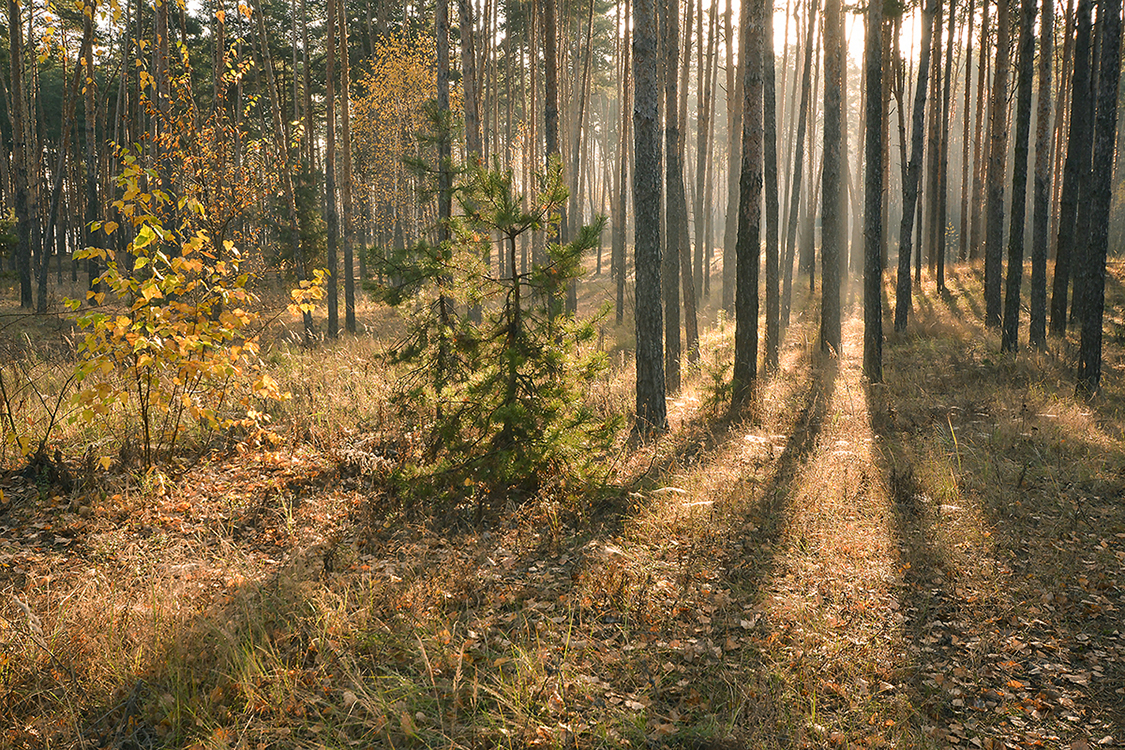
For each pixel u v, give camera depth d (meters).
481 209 6.91
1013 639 4.75
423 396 7.30
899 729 3.85
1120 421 9.72
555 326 6.98
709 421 10.47
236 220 21.53
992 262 18.55
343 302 27.42
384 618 4.77
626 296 26.94
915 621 4.97
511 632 4.65
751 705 3.90
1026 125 14.55
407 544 6.04
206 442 7.94
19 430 7.51
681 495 7.02
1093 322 11.25
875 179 12.86
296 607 4.76
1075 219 18.64
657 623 4.85
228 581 5.16
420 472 6.80
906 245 17.86
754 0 10.51
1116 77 10.88
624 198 21.11
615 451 8.36
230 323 6.78
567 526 6.47
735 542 6.17
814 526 6.50
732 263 23.61
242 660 4.07
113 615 4.49
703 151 27.25
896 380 13.08
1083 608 5.12
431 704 3.90
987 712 4.04
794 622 4.89
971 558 5.90
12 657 4.03
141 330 6.88
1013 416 9.95
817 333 17.05
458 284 6.91
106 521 6.00
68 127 22.89
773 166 14.30
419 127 28.14
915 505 6.98
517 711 3.75
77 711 3.75
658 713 3.93
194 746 3.52
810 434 9.56
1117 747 3.73
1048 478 7.67
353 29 36.75
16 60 20.58
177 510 6.37
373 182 33.59
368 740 3.62
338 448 7.90
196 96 32.19
